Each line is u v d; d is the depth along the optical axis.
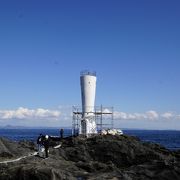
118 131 63.81
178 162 43.38
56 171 34.94
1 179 34.53
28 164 37.00
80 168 40.44
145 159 50.22
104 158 50.91
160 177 39.28
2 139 45.91
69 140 56.97
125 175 38.69
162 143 130.38
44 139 46.06
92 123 66.62
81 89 68.25
